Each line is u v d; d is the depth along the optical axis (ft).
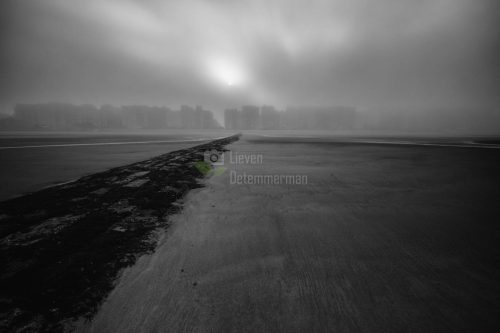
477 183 29.17
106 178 28.07
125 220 15.42
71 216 15.76
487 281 9.53
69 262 10.21
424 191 25.11
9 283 8.64
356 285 9.20
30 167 42.01
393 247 12.56
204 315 7.58
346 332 6.97
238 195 22.91
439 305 8.11
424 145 113.91
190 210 18.26
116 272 9.75
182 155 53.67
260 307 7.97
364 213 18.07
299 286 9.12
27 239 12.35
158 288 8.85
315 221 16.31
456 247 12.64
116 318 7.36
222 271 10.12
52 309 7.54
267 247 12.42
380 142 139.03
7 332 6.59
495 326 7.16
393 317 7.55
